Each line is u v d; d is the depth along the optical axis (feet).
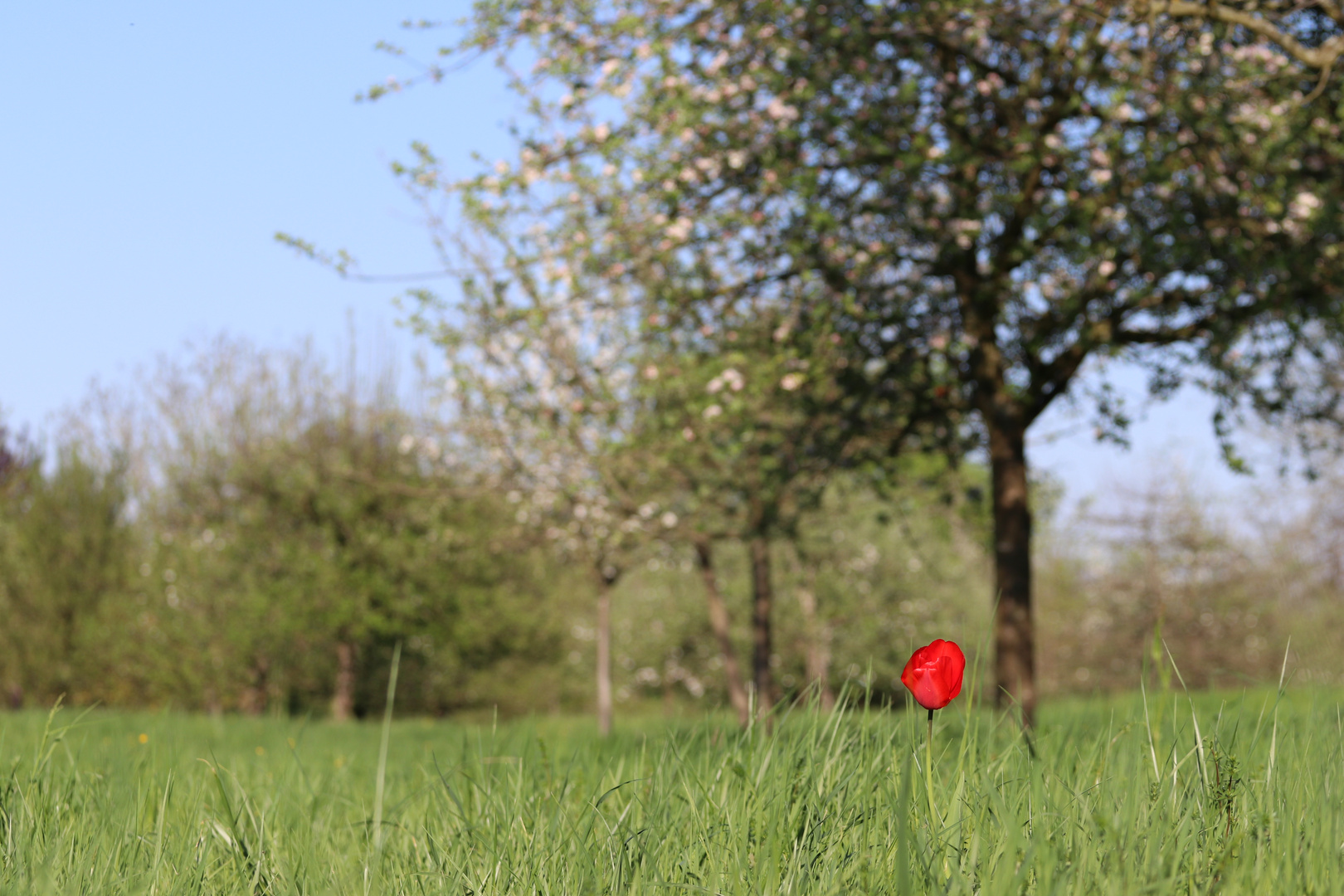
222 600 81.10
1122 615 84.69
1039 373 35.29
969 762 8.30
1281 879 6.81
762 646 51.80
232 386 87.97
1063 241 30.58
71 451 91.40
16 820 9.64
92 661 85.81
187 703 82.17
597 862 8.13
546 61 29.66
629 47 28.84
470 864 8.69
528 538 55.06
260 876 8.89
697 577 89.40
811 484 37.83
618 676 103.86
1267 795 8.27
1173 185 29.66
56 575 87.45
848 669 75.46
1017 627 34.06
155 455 93.56
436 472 60.13
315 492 80.74
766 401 33.65
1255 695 13.58
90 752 15.62
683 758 10.03
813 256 30.32
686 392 35.01
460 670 93.35
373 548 79.71
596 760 12.30
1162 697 9.00
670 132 28.66
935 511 42.34
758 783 8.91
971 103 32.48
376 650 89.76
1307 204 29.43
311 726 48.21
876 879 7.27
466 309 35.53
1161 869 6.64
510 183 30.12
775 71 28.43
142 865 9.07
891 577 77.87
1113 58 30.25
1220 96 28.63
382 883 8.45
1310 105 28.40
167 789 10.05
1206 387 32.55
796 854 7.65
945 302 35.50
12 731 22.53
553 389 42.75
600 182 30.94
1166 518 83.35
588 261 30.45
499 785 11.42
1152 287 31.55
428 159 30.55
